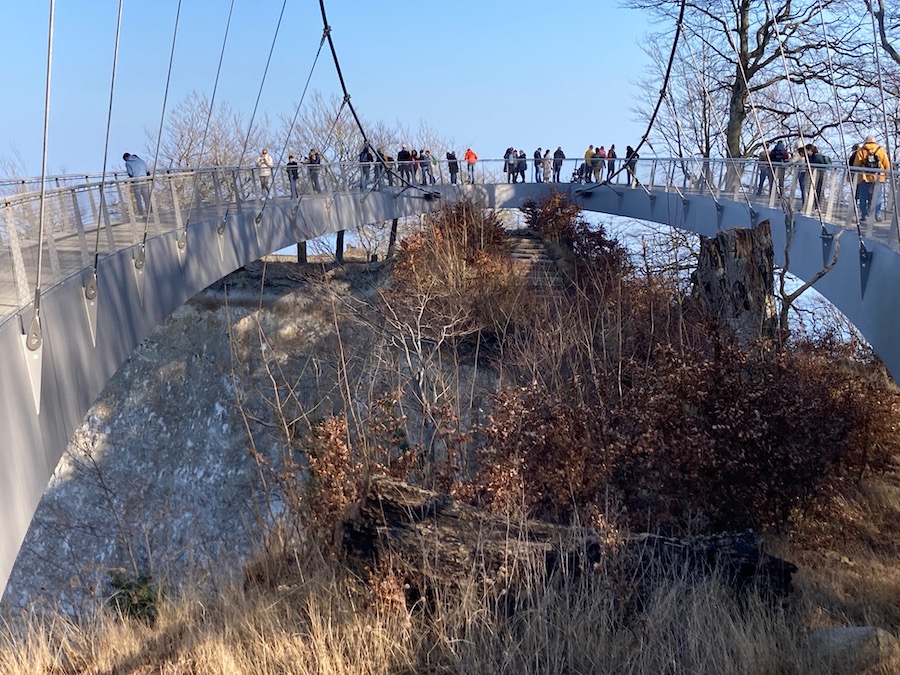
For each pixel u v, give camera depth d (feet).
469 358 60.95
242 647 20.36
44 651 21.50
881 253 34.35
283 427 36.86
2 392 19.60
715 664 18.16
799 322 62.59
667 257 87.56
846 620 22.68
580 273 76.69
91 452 82.43
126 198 38.29
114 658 21.16
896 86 65.57
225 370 83.41
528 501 28.55
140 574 28.91
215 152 124.98
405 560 21.81
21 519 20.33
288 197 71.26
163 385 87.40
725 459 31.32
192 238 47.60
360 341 67.51
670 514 30.78
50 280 26.53
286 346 85.56
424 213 93.91
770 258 45.39
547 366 48.16
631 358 38.22
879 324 33.99
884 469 38.96
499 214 113.80
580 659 18.81
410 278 72.38
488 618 20.21
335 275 98.07
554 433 30.27
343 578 22.54
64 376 25.64
